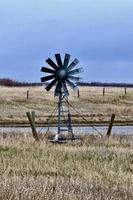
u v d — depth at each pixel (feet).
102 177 57.57
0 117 194.90
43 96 265.75
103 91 281.74
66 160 72.23
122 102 270.05
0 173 58.08
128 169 65.82
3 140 96.12
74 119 190.29
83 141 102.99
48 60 119.96
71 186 47.62
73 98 270.67
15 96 260.83
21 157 72.95
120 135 115.03
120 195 44.80
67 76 119.75
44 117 198.29
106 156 76.59
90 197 42.11
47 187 45.80
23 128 160.86
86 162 70.18
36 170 61.82
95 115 206.39
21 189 43.45
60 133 118.01
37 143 93.76
